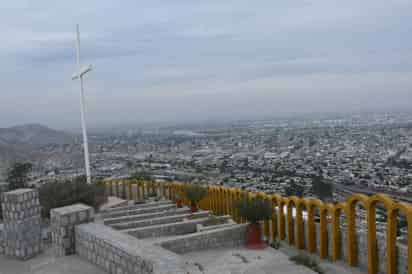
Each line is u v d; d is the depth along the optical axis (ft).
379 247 31.27
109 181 84.23
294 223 42.27
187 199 63.31
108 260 31.12
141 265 27.12
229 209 55.62
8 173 84.69
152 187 80.33
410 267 27.66
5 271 32.55
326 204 36.91
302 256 35.86
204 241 40.81
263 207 41.37
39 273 31.45
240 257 37.14
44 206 52.34
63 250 35.58
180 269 24.89
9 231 36.04
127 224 48.67
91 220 37.27
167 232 46.29
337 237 35.88
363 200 31.91
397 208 28.66
